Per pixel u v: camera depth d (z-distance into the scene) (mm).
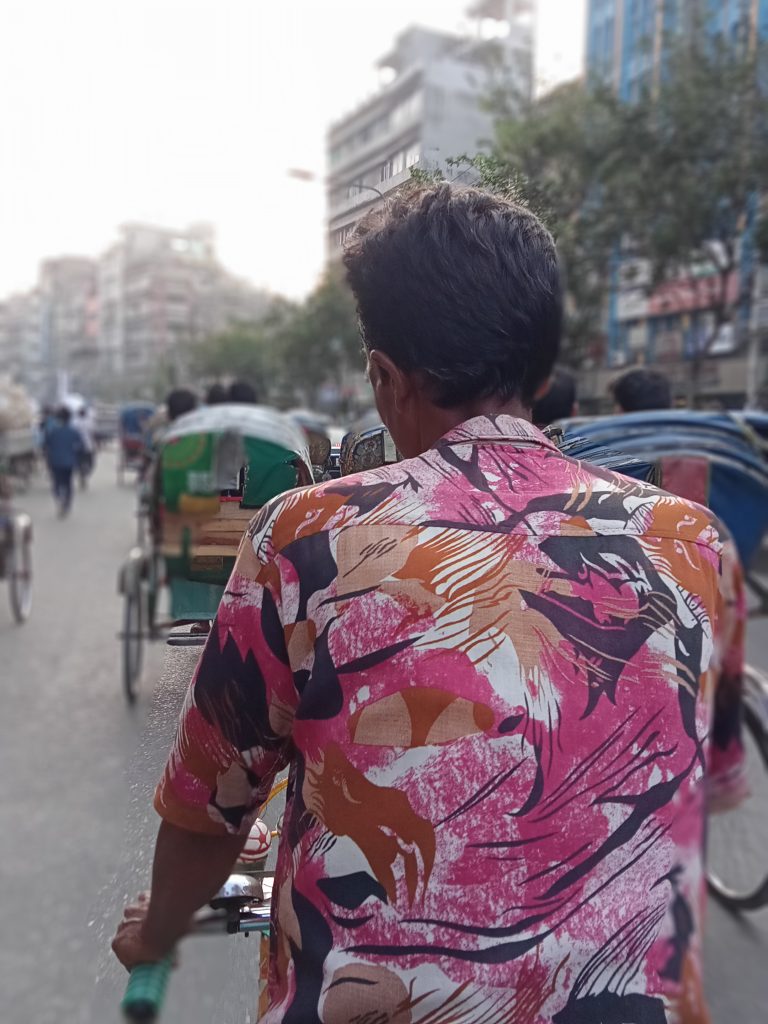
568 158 11906
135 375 88688
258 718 813
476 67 32844
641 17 18578
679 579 810
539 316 867
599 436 2939
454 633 748
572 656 757
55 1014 2119
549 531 791
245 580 812
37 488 17406
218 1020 1010
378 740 739
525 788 731
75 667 5090
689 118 11062
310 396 37406
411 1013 718
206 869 874
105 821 3105
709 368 17891
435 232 848
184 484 4090
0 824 3084
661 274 13062
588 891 737
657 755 768
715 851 2668
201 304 93688
